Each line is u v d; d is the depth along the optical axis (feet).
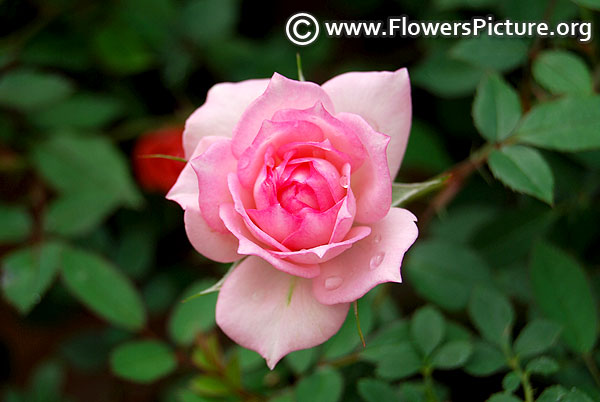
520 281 1.03
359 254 0.86
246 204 0.85
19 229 1.11
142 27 1.18
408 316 1.17
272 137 0.84
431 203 1.00
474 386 1.02
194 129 0.89
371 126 0.87
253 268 0.87
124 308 1.06
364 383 0.93
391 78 0.88
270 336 0.85
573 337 0.94
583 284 0.94
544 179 0.93
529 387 0.90
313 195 0.84
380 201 0.84
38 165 1.14
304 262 0.84
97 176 1.13
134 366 1.02
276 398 0.96
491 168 0.94
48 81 1.16
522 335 0.93
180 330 1.03
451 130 1.15
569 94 0.96
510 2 1.03
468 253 1.01
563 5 1.02
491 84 0.96
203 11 1.18
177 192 0.86
